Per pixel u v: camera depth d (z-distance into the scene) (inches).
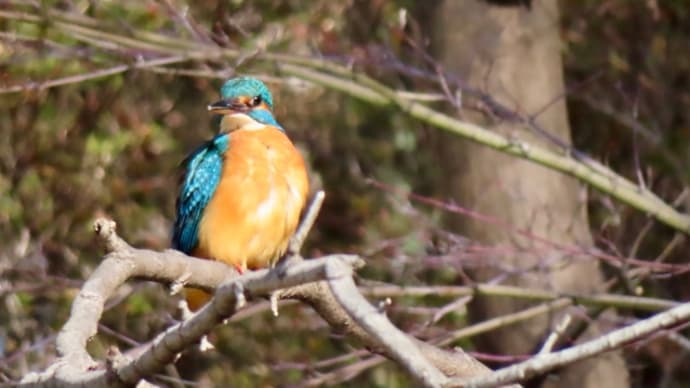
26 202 534.3
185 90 560.1
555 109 456.1
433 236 456.4
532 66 452.8
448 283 525.0
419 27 463.5
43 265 468.8
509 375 134.7
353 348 455.2
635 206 420.2
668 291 551.5
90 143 524.1
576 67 573.0
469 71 451.2
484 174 446.6
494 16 452.1
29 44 403.2
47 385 179.9
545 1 459.8
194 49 400.8
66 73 486.6
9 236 526.0
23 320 494.3
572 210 447.8
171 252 215.8
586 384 442.0
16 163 535.5
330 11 536.7
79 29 399.5
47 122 532.4
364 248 547.8
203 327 173.2
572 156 446.3
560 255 405.7
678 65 580.4
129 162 555.2
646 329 146.9
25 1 393.4
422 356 137.9
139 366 175.0
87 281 198.8
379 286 420.5
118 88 536.7
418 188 586.9
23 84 409.4
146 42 401.7
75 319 190.5
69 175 540.1
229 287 169.5
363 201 572.4
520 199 435.8
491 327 412.2
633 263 416.8
